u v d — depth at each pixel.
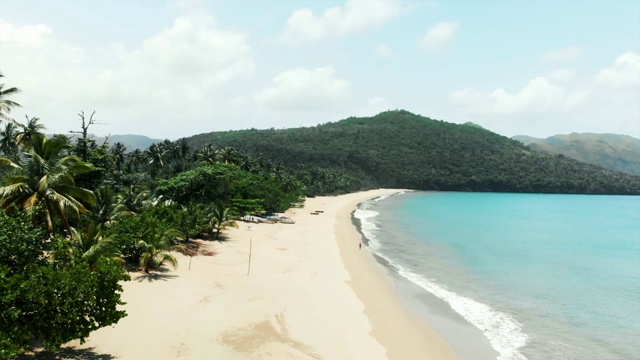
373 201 138.75
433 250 51.28
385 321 25.05
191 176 54.38
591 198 199.00
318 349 19.80
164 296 24.03
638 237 70.62
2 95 39.09
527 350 22.16
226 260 34.91
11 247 15.23
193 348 18.05
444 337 23.45
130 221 30.69
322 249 45.84
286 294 27.45
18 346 13.09
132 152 97.00
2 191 24.05
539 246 58.75
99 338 17.83
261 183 81.31
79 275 14.58
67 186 26.61
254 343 19.34
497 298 31.50
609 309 29.30
